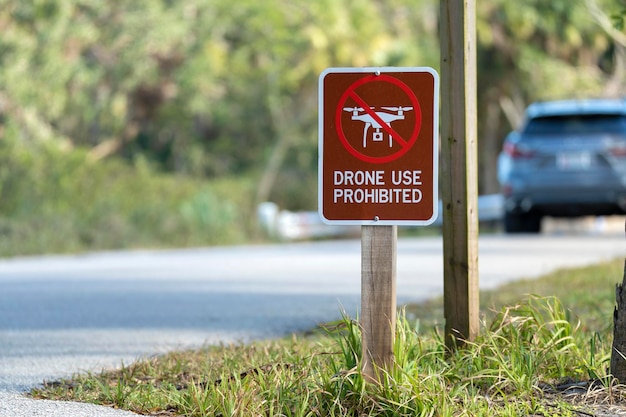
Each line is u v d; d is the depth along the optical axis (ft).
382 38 152.05
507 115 190.80
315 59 150.51
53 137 148.87
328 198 30.35
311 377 31.53
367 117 30.22
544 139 107.76
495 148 199.52
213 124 190.80
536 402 31.09
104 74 162.30
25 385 36.63
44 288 68.85
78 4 155.53
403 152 30.14
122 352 44.14
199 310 57.67
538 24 173.06
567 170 106.93
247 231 130.93
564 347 34.99
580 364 34.60
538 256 87.25
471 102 35.86
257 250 105.29
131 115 173.99
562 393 32.35
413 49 162.09
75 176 121.19
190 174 184.34
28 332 50.11
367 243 30.37
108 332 49.98
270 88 167.22
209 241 122.21
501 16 173.68
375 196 30.22
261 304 60.03
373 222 30.25
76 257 97.40
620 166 105.91
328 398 30.19
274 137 181.98
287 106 172.55
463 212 35.68
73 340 47.52
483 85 185.98
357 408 29.76
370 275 30.42
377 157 30.22
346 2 153.69
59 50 152.15
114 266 85.61
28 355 43.37
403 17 172.55
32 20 151.84
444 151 35.96
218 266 84.58
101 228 114.73
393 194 30.17
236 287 68.69
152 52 162.30
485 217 159.12
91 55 163.02
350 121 30.27
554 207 109.50
